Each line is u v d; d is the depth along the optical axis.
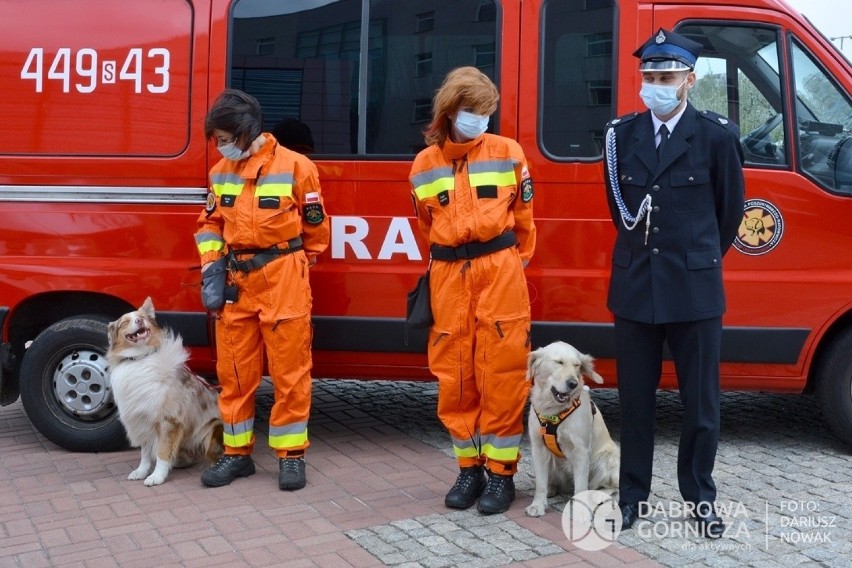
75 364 5.37
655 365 4.11
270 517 4.35
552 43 5.12
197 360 5.43
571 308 5.16
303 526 4.23
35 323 5.55
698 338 3.92
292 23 5.25
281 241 4.67
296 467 4.77
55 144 5.30
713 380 3.98
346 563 3.81
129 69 5.26
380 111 5.22
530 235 4.38
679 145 3.86
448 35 5.18
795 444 5.52
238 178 4.67
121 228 5.30
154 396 4.80
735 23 5.12
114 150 5.29
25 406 5.43
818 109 5.13
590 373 4.20
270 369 4.76
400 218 5.19
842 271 5.10
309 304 4.79
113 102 5.28
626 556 3.85
